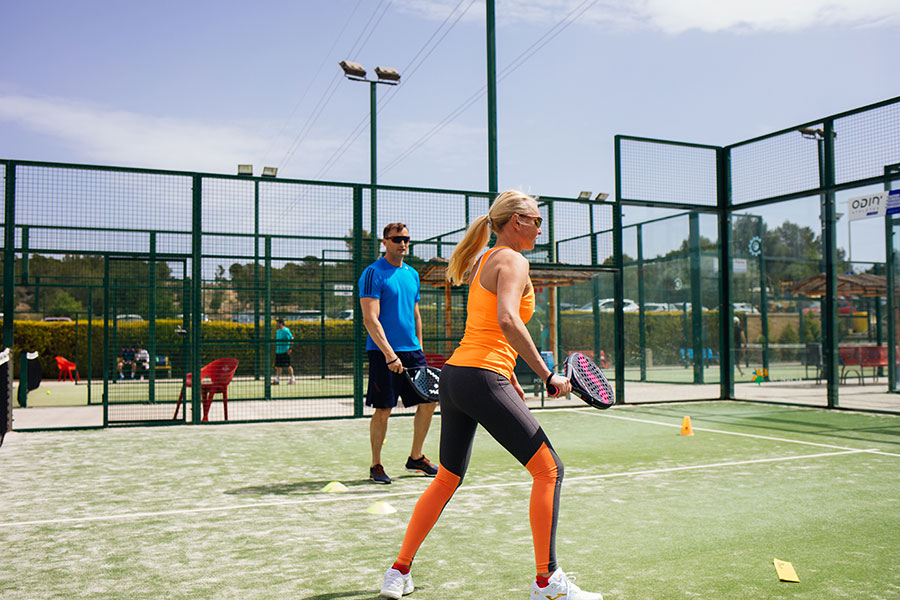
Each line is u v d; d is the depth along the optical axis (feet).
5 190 26.81
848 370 46.62
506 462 20.66
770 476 18.26
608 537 12.64
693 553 11.66
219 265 37.52
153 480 18.15
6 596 9.70
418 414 18.78
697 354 46.19
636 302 50.31
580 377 9.20
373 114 58.23
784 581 10.20
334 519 14.10
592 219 36.68
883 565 10.97
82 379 64.54
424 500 9.62
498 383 9.08
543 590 8.79
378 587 10.02
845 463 20.11
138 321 41.50
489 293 9.25
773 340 47.29
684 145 38.88
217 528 13.41
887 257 40.40
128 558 11.50
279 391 45.14
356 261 32.45
